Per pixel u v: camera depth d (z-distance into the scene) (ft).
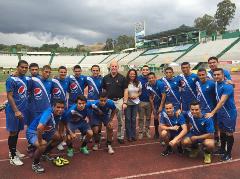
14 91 20.65
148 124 28.53
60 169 20.21
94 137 24.44
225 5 285.64
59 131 22.13
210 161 21.11
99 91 26.61
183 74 25.03
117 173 19.40
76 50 412.16
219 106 20.92
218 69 21.40
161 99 26.96
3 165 21.04
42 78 23.86
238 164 20.70
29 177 18.83
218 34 203.10
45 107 22.70
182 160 21.80
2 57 264.52
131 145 25.98
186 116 22.16
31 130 20.48
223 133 22.13
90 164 21.18
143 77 28.04
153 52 239.30
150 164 21.03
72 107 22.21
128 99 26.91
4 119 41.34
